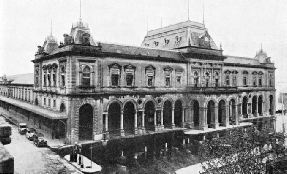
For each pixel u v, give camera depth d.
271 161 23.06
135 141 40.44
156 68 45.84
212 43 55.31
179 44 53.31
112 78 40.31
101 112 38.34
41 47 48.41
